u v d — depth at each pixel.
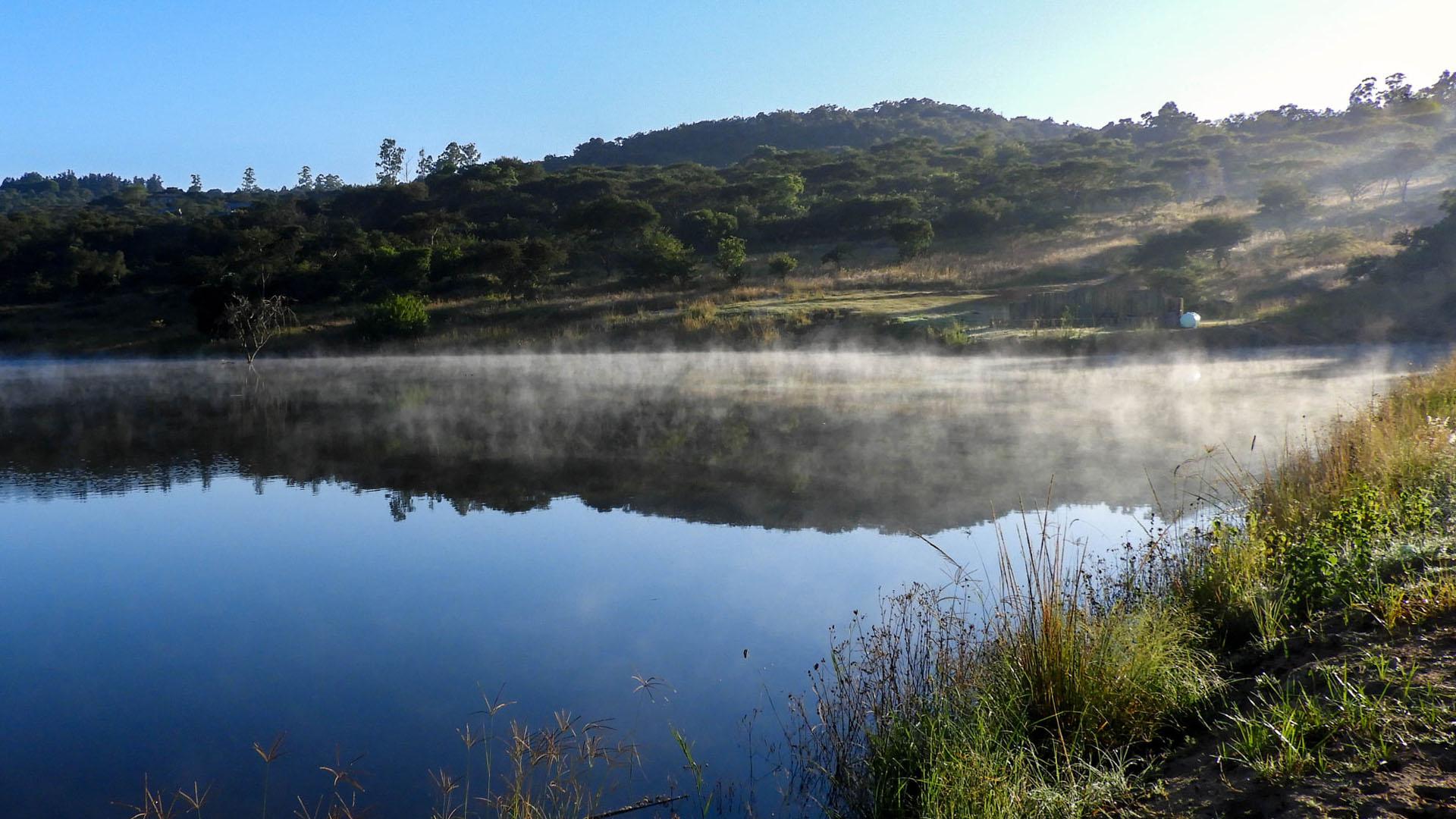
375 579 9.51
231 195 161.12
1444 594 5.18
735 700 6.31
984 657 5.82
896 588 8.41
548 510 12.32
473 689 6.73
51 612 8.71
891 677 5.80
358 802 5.27
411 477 14.89
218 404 26.86
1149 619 5.68
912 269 52.16
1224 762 4.33
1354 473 8.19
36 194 182.75
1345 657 4.94
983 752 4.66
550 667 7.07
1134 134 145.12
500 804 5.05
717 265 54.62
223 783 5.55
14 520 12.62
